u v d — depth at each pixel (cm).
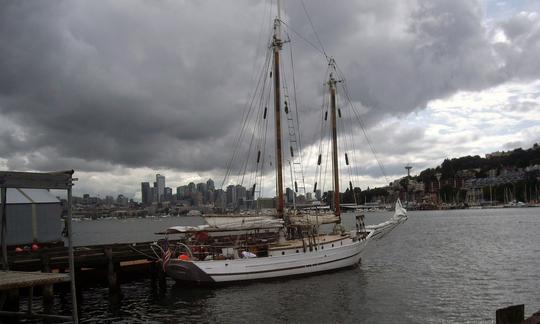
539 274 4078
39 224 4216
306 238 4069
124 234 13625
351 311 2802
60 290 3409
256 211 4588
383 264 4888
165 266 3531
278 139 4462
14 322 2578
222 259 3588
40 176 1468
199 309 2902
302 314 2739
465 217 18675
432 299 3105
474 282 3734
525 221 13650
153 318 2720
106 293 3456
